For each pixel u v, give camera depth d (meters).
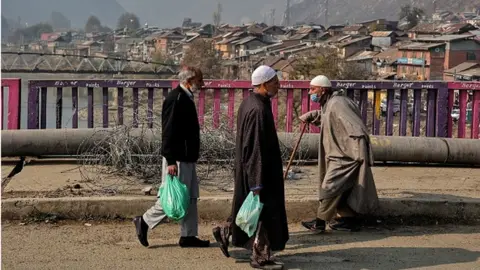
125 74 82.62
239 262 6.03
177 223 7.23
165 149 6.11
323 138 6.90
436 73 68.38
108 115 11.19
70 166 9.28
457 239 6.91
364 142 6.68
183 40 132.25
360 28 117.50
